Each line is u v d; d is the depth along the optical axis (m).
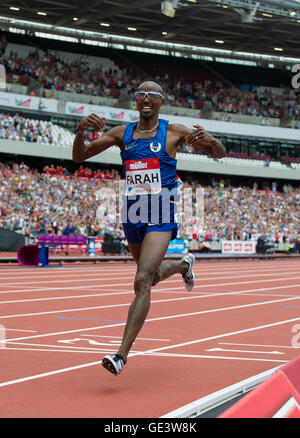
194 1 36.50
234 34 46.62
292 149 53.12
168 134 5.05
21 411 3.56
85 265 25.03
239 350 5.97
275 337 6.89
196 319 8.52
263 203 48.56
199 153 48.88
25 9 40.00
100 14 41.06
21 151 40.38
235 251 37.91
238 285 15.63
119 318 8.38
